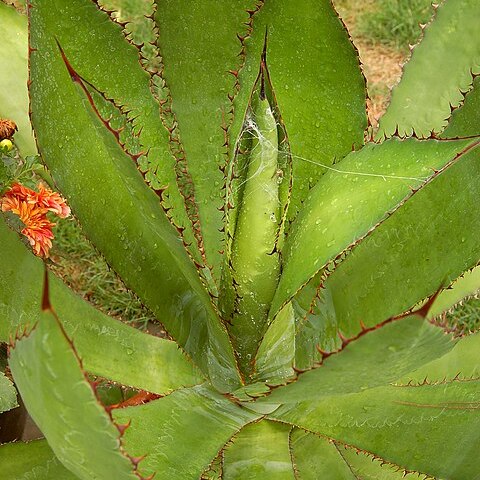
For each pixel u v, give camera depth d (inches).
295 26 35.3
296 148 36.7
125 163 27.5
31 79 30.2
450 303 40.3
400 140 28.5
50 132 31.4
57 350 21.3
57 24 33.6
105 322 35.6
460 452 32.9
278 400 29.9
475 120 34.4
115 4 76.6
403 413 33.6
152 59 72.8
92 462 24.4
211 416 33.5
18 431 47.3
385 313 35.0
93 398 21.7
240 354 34.4
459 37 40.9
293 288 29.7
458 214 34.4
